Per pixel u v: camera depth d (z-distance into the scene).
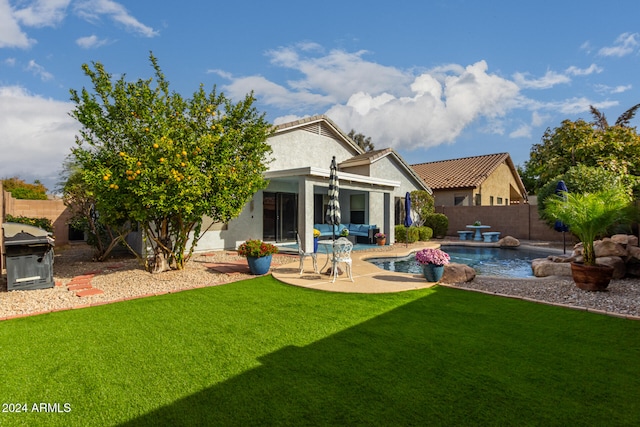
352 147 20.75
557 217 7.92
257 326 5.32
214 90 9.88
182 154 8.12
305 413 3.08
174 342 4.71
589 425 2.90
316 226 17.00
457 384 3.54
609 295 6.94
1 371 3.93
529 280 8.83
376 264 12.66
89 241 12.23
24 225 7.82
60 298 7.10
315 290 7.67
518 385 3.52
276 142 16.58
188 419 3.03
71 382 3.68
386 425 2.91
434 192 26.48
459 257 14.45
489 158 28.52
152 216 9.02
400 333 4.97
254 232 15.94
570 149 20.31
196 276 9.26
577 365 3.94
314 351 4.37
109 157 8.34
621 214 7.32
